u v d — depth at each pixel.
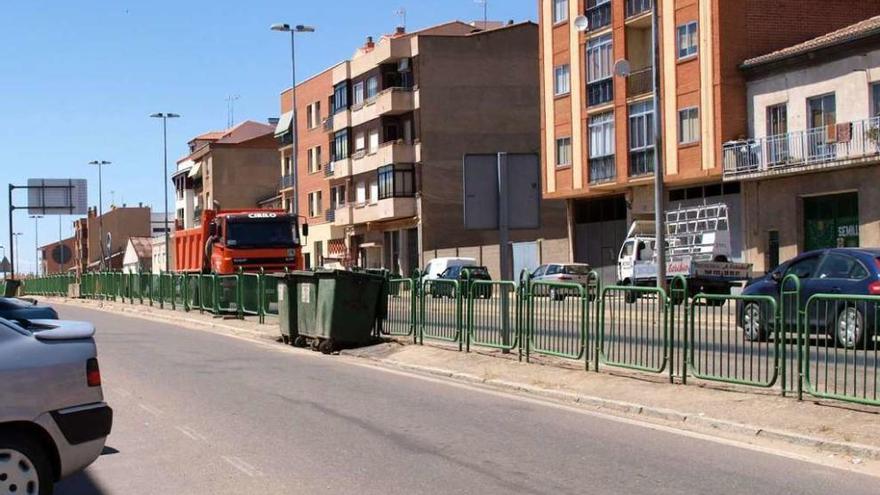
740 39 35.59
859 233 31.05
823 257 16.27
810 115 32.94
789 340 10.70
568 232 45.88
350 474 7.93
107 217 119.25
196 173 95.81
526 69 58.47
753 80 35.19
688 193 38.50
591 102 42.59
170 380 14.09
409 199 57.91
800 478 7.73
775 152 33.53
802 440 9.03
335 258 59.84
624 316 13.03
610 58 41.31
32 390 6.21
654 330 12.51
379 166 59.78
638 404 11.15
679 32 37.47
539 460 8.46
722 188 36.72
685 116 37.31
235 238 31.77
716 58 35.56
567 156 44.38
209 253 33.66
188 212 101.69
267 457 8.61
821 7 36.38
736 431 9.70
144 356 17.72
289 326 20.12
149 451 8.89
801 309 10.59
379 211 59.53
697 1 36.50
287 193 78.88
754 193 35.00
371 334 18.84
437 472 8.00
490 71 58.09
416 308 17.95
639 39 40.62
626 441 9.34
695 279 31.75
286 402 11.91
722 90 35.47
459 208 57.50
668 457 8.56
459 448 9.01
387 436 9.62
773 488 7.40
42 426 6.24
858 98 30.86
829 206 32.44
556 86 44.97
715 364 11.70
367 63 61.69
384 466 8.23
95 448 6.52
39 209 52.59
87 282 51.34
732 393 11.22
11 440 6.14
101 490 7.46
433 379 14.34
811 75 32.69
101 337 22.42
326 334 18.41
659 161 28.23
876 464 8.22
